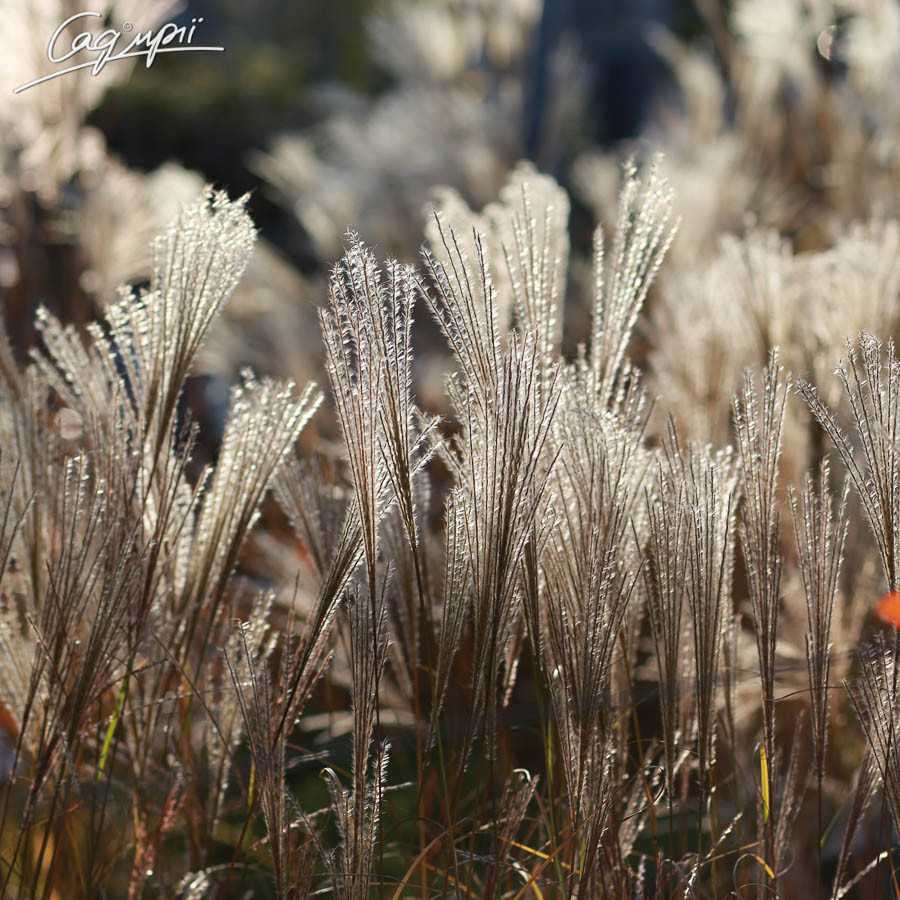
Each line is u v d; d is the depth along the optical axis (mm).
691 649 2213
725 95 5730
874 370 2045
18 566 2271
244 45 15203
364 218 5312
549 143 6082
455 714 2467
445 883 2152
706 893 2293
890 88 4637
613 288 2236
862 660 2094
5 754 2518
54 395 2473
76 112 3492
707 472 2100
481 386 2037
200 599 2248
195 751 2359
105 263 3445
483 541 2053
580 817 2105
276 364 4469
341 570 2082
